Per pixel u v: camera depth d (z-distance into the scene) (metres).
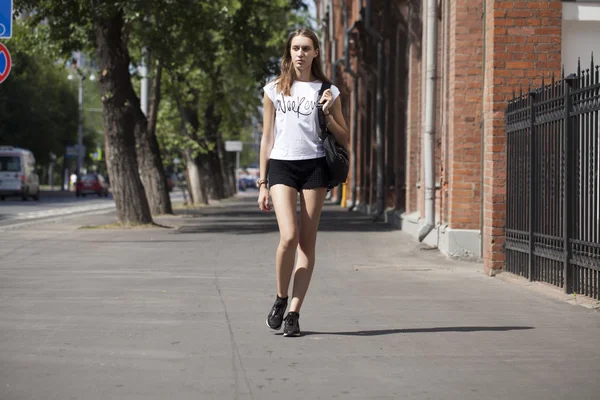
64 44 29.17
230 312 9.06
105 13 22.98
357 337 7.70
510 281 12.05
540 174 11.53
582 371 6.39
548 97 11.25
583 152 10.20
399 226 24.44
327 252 16.75
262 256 15.71
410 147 23.59
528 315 9.05
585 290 10.18
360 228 24.67
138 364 6.55
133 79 40.44
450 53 16.08
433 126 18.41
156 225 24.83
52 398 5.57
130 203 24.58
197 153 42.38
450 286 11.60
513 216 12.59
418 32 23.27
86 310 9.14
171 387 5.86
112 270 13.15
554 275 11.08
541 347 7.29
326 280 12.20
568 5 13.05
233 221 29.16
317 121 7.58
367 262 14.88
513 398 5.61
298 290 7.74
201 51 30.25
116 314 8.88
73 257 15.21
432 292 10.94
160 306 9.45
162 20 25.50
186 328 8.09
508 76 13.07
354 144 39.38
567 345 7.39
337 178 7.53
